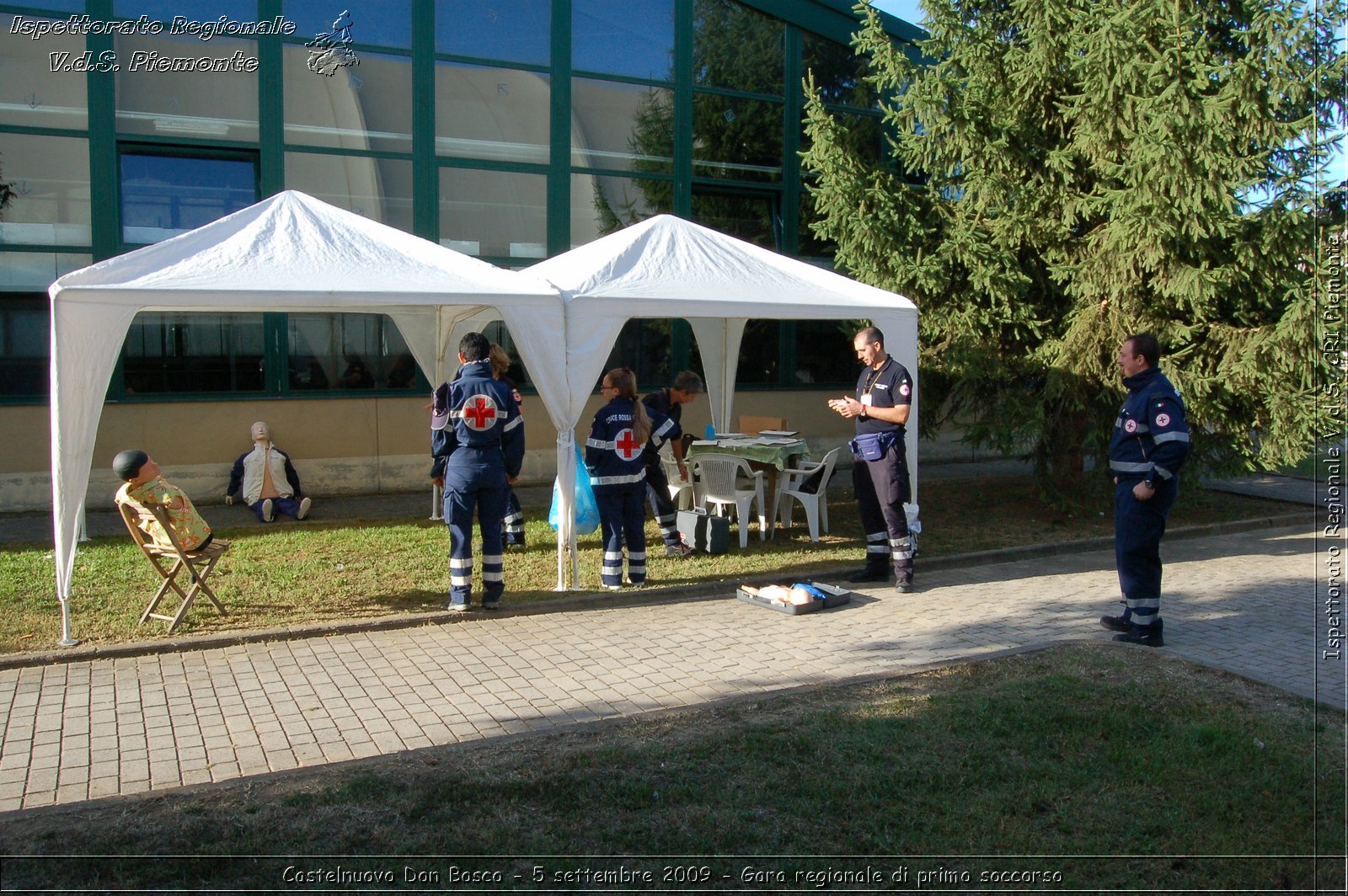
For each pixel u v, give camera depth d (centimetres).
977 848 350
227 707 487
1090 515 1068
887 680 531
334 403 1120
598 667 554
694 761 417
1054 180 1004
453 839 353
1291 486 1327
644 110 1269
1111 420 1038
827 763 416
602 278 735
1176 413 579
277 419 1095
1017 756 425
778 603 679
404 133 1146
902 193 1049
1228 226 873
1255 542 966
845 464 1435
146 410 1035
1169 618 671
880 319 812
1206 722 468
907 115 1041
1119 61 896
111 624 611
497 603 668
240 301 598
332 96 1112
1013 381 1066
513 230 1209
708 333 1091
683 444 913
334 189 1120
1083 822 370
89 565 760
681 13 1275
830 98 1394
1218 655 584
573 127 1230
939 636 623
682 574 771
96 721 466
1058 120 1009
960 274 1027
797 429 1395
